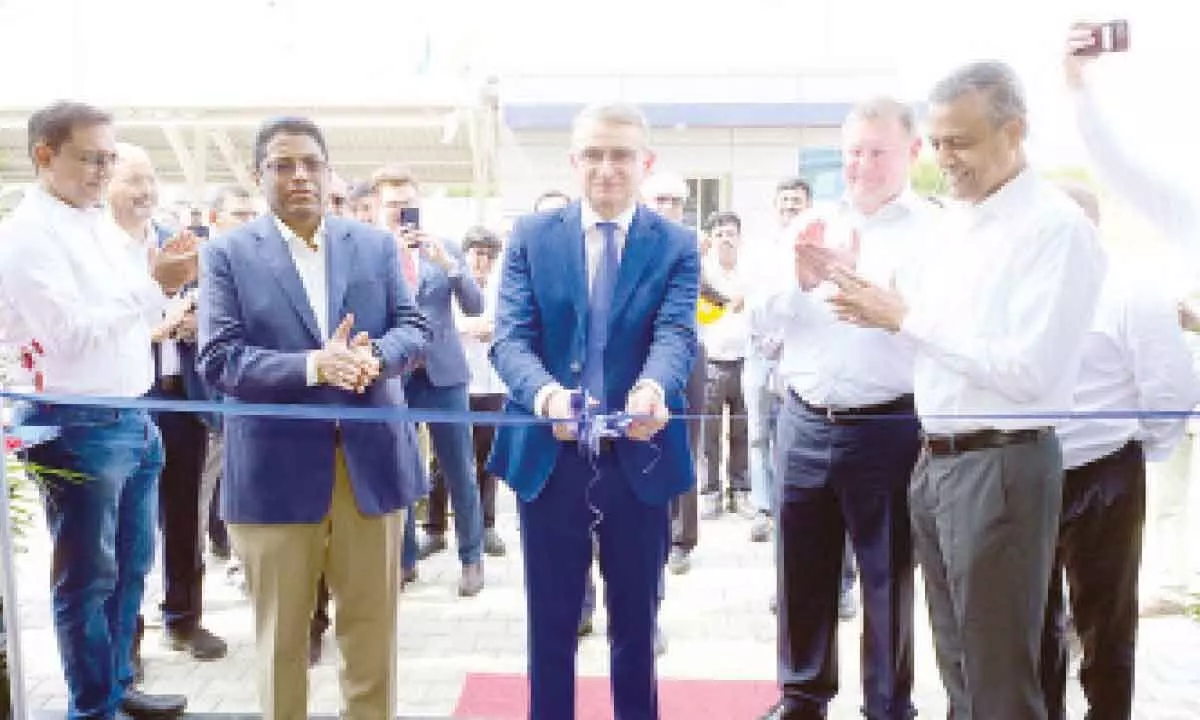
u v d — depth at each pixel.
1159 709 3.37
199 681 3.61
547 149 9.02
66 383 2.81
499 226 7.71
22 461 2.79
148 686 3.56
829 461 2.79
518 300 2.54
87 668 2.97
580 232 2.53
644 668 2.59
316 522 2.53
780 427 2.96
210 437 4.62
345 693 2.68
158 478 3.45
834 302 2.31
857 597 4.54
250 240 2.55
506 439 2.56
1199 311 2.99
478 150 8.85
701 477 6.11
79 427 2.84
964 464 2.26
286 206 2.54
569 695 2.60
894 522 2.77
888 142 2.77
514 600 4.62
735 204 9.03
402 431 2.68
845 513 2.83
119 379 2.91
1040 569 2.23
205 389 3.70
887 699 2.81
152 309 2.90
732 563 5.14
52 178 2.83
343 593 2.64
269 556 2.53
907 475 2.75
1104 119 2.60
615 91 8.90
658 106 8.81
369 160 10.04
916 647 4.05
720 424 6.06
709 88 8.86
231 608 4.46
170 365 3.71
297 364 2.41
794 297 2.81
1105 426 2.75
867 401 2.75
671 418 2.51
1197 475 4.80
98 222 2.97
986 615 2.24
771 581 4.84
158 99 7.96
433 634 4.15
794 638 2.91
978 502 2.23
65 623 2.94
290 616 2.55
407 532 4.79
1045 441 2.23
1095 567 2.80
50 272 2.75
